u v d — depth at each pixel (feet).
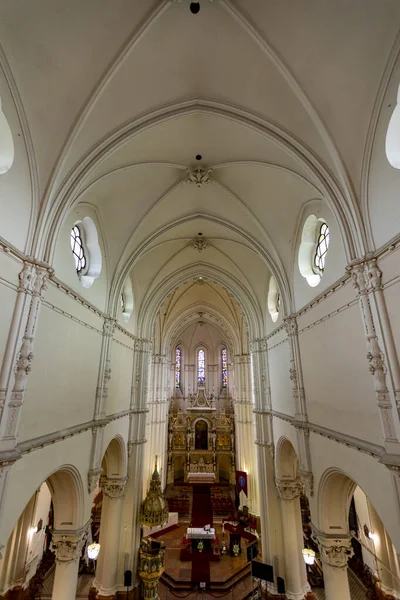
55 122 24.26
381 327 21.70
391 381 20.56
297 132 26.73
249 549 48.78
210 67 24.70
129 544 45.65
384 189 22.38
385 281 21.97
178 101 27.07
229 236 48.85
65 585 27.78
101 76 23.21
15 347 20.99
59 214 25.76
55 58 21.38
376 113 22.31
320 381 31.53
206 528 58.80
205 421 102.01
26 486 21.71
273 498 47.73
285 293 40.73
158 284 58.29
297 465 46.44
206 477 92.73
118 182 34.71
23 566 39.24
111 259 40.78
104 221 37.91
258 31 21.48
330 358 29.35
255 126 27.68
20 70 20.95
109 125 26.81
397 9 18.11
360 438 23.91
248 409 81.82
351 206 24.82
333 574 28.73
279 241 40.70
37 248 23.71
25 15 18.66
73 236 33.24
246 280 56.90
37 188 24.56
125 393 48.37
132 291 53.78
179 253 55.06
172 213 43.27
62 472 29.45
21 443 21.12
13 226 21.98
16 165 22.50
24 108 22.45
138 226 40.78
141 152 31.76
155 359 88.43
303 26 20.77
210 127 30.37
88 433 33.32
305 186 32.53
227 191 38.63
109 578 42.09
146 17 20.70
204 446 100.83
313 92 23.68
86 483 32.19
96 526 61.26
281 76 23.72
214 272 59.00
